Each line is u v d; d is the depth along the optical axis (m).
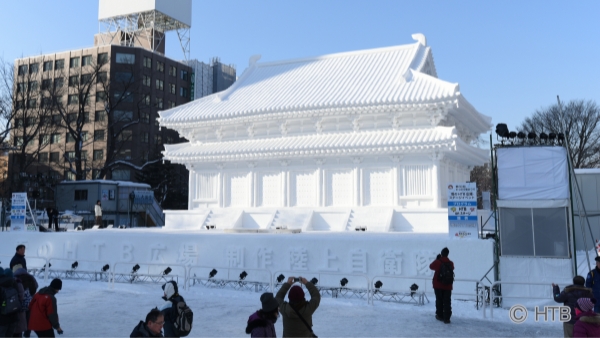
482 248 23.70
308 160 41.22
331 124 41.53
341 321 18.58
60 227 43.62
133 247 31.45
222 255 29.03
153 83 110.38
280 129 43.47
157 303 22.14
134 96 105.12
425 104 36.31
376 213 37.44
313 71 48.69
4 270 12.40
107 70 105.06
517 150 22.20
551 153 21.75
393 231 36.00
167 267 29.33
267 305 9.55
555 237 21.52
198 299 23.38
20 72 110.88
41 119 75.06
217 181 45.12
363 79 43.56
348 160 39.78
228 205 44.38
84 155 103.19
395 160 37.88
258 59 53.84
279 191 42.16
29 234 34.75
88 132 105.06
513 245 21.98
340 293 24.98
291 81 47.78
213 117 43.91
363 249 26.00
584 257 29.03
